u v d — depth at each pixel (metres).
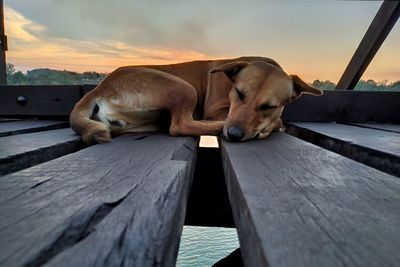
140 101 2.68
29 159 1.65
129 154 1.68
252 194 0.99
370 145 1.90
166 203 0.92
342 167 1.38
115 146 1.96
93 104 2.59
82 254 0.62
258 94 2.45
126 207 0.88
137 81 2.71
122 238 0.69
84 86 3.66
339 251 0.64
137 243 0.68
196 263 2.89
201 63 3.31
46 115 3.77
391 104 3.56
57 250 0.64
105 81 2.73
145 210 0.86
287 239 0.69
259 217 0.80
